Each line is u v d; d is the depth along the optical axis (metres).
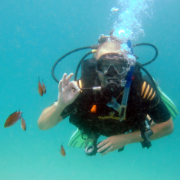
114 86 2.08
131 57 2.19
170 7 27.19
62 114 2.40
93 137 2.63
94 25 37.34
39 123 2.40
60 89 1.90
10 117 1.71
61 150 2.56
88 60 2.46
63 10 33.09
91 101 2.32
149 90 2.26
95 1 26.22
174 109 4.34
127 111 2.34
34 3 30.11
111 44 2.27
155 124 2.57
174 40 36.22
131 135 2.41
